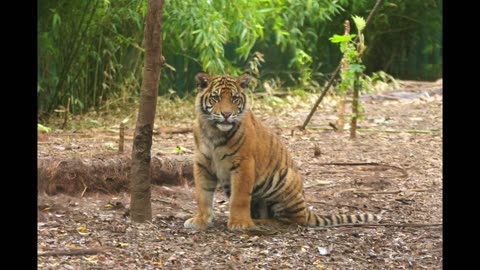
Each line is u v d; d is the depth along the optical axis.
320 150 15.43
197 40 17.36
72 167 11.77
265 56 24.45
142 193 10.16
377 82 24.27
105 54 19.58
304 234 10.08
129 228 9.84
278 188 10.50
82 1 18.39
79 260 8.45
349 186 12.97
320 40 25.47
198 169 10.28
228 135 10.03
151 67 9.74
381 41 27.36
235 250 9.18
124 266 8.38
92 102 19.50
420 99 22.42
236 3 18.56
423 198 12.25
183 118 18.78
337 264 8.83
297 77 24.45
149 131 10.03
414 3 26.92
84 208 10.97
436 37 27.73
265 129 10.57
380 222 10.80
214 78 10.14
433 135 17.20
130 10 18.34
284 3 22.38
